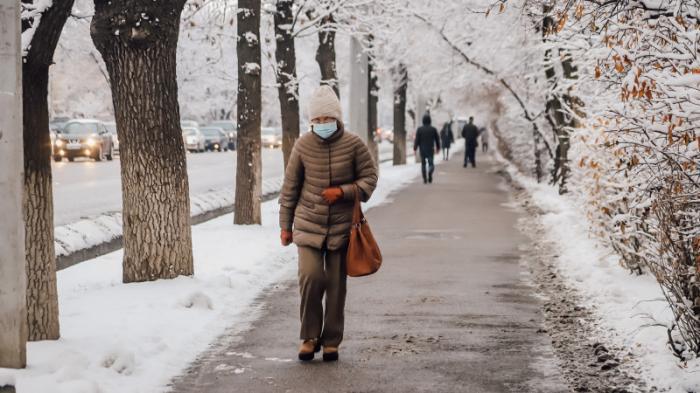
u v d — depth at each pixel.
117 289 10.29
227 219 19.73
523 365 7.45
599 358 7.52
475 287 11.18
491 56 29.19
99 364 7.03
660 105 7.07
